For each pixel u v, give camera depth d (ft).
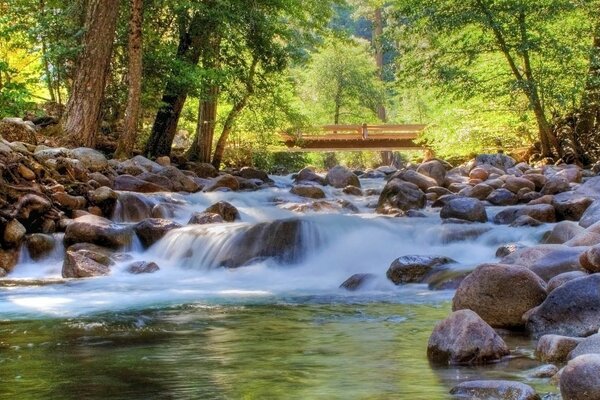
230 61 71.46
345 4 82.64
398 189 46.65
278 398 12.94
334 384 13.92
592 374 11.71
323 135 98.94
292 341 18.21
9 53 68.08
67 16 60.08
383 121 154.30
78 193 41.47
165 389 13.65
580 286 17.61
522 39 67.31
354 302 24.64
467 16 67.36
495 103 76.38
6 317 22.13
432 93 93.25
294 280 30.94
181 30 69.46
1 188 36.40
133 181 48.60
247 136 84.58
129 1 64.18
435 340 16.02
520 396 12.30
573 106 70.95
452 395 12.92
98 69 56.95
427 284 26.96
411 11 72.23
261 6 70.38
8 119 50.44
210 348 17.47
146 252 36.01
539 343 15.75
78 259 32.37
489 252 33.22
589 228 24.58
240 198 51.06
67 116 56.80
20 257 34.32
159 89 66.54
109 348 17.53
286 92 81.10
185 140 87.45
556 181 47.37
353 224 35.76
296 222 34.88
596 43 71.31
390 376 14.48
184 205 45.83
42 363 15.93
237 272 32.83
